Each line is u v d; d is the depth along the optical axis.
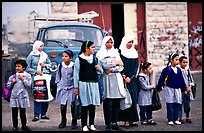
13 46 13.53
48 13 15.37
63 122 8.26
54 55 10.91
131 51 8.17
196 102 11.35
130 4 17.47
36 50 9.20
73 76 7.90
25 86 7.95
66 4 16.27
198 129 8.05
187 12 18.05
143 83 8.34
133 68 8.15
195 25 18.22
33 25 13.17
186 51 18.05
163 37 17.81
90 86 7.69
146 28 17.64
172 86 8.47
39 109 9.04
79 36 11.76
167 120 9.04
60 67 8.20
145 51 17.75
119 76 7.94
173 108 8.55
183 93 8.62
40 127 8.34
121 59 8.10
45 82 8.79
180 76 8.55
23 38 13.41
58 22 12.34
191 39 18.25
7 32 13.85
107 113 7.89
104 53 7.89
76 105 7.77
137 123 8.72
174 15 17.81
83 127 7.80
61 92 8.16
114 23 17.41
